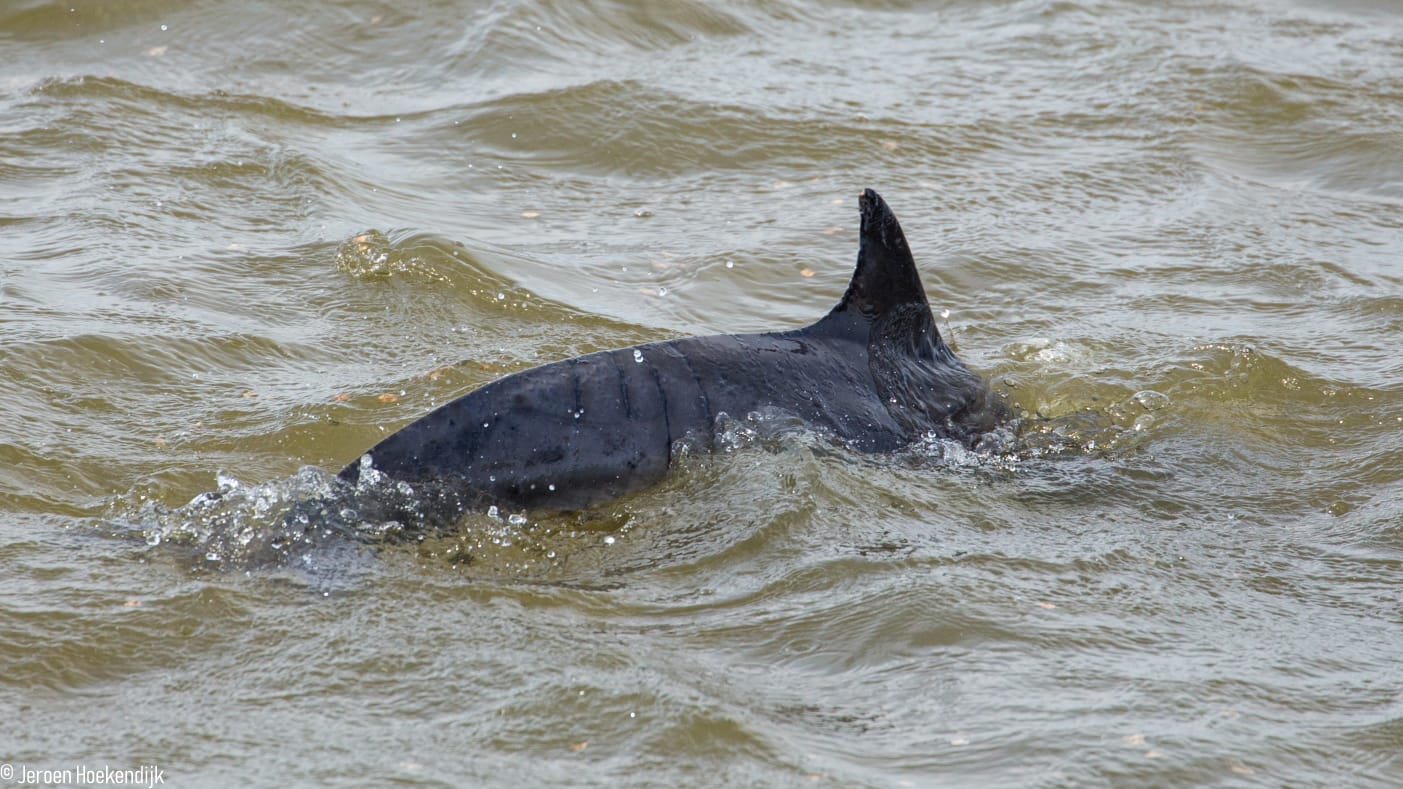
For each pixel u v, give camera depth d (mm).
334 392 24734
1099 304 30766
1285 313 30406
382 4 47375
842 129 40531
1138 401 25656
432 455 19219
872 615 17516
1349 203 37250
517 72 43375
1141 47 47719
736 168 38531
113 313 26953
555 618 17281
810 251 33344
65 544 18844
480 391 19703
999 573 18891
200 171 35219
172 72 42781
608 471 19781
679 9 48656
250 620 17031
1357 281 32031
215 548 18594
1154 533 20797
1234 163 39812
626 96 41375
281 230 32469
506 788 14125
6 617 16828
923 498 20828
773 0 50906
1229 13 51438
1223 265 33031
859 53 47406
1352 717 16047
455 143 39031
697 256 32656
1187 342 28453
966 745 14984
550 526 19266
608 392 20281
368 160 37500
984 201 36656
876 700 15844
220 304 28188
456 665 16234
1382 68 46094
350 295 29266
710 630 17203
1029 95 44094
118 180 34125
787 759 14648
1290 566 20078
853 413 21859
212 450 22547
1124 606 18391
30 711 15344
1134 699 16047
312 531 18672
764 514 19562
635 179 37781
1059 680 16391
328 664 16250
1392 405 25766
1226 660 17172
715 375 21156
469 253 30859
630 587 18141
